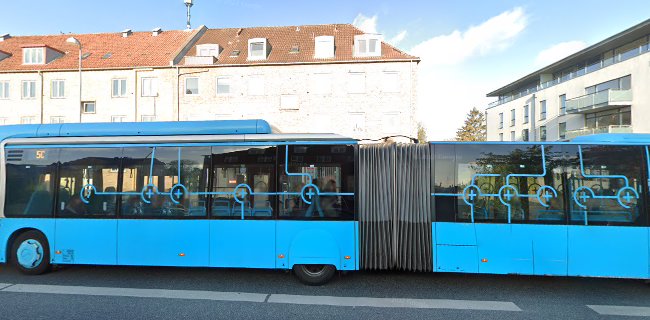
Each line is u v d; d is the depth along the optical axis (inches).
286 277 236.4
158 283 221.5
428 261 217.6
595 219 204.8
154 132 238.4
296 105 924.0
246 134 229.6
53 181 234.7
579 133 1072.2
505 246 209.9
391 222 223.6
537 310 182.1
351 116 915.4
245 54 983.6
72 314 171.5
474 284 225.3
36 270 234.7
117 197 229.3
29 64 1008.9
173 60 950.4
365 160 229.0
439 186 219.9
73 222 229.9
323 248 216.2
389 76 909.2
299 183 221.1
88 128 241.8
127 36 1114.1
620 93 935.0
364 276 240.2
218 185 224.8
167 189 227.0
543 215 208.5
